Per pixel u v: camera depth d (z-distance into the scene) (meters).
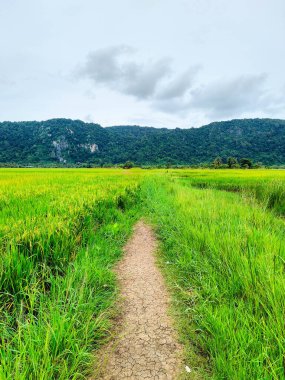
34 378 1.79
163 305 2.97
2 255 2.96
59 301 2.50
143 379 1.95
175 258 4.26
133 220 7.54
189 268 3.69
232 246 3.57
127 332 2.49
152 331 2.51
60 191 9.70
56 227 3.92
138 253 4.83
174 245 4.84
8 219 4.44
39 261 3.35
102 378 1.96
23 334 2.18
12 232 3.49
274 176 27.59
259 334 2.07
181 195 9.52
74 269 3.34
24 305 2.44
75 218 4.72
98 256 4.11
